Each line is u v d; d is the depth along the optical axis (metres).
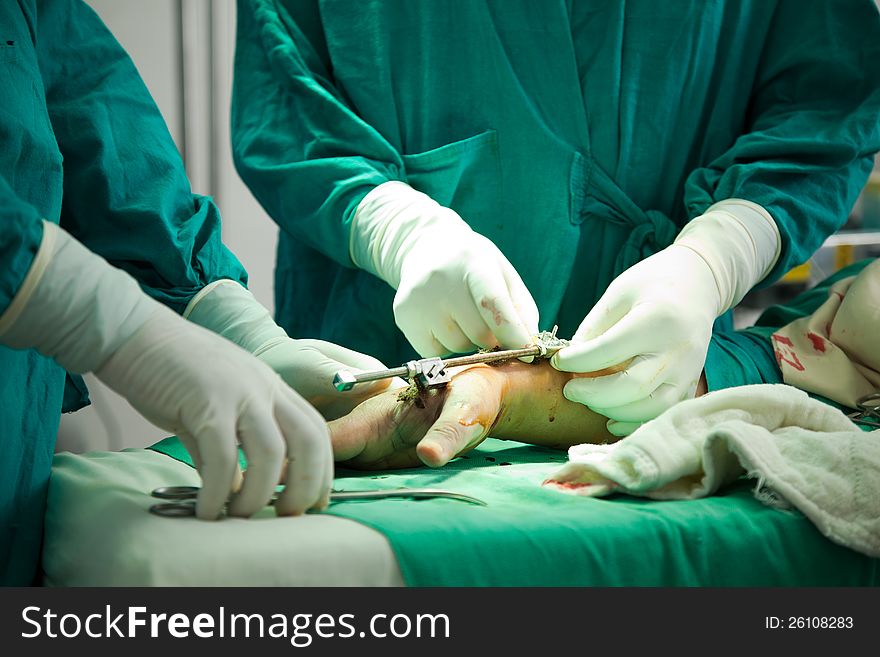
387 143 1.85
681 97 1.92
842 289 1.80
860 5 1.98
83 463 1.23
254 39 2.03
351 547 0.88
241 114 2.00
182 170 1.65
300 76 1.87
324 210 1.78
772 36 2.05
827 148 1.87
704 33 1.89
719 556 1.00
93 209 1.50
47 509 1.11
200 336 1.00
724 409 1.19
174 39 2.80
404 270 1.62
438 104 1.89
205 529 0.89
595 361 1.39
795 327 1.76
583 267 1.92
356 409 1.30
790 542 1.04
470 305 1.51
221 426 0.93
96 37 1.61
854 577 1.07
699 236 1.68
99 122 1.51
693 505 1.06
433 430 1.19
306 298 2.11
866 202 3.01
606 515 0.99
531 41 1.84
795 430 1.17
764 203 1.78
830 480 1.08
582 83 1.87
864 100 1.97
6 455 1.08
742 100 2.04
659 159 1.91
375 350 1.95
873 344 1.67
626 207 1.87
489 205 1.89
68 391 1.51
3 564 1.07
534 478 1.20
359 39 1.88
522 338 1.44
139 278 1.55
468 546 0.90
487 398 1.27
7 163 1.14
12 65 1.21
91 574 0.88
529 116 1.85
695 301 1.51
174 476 1.17
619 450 1.12
